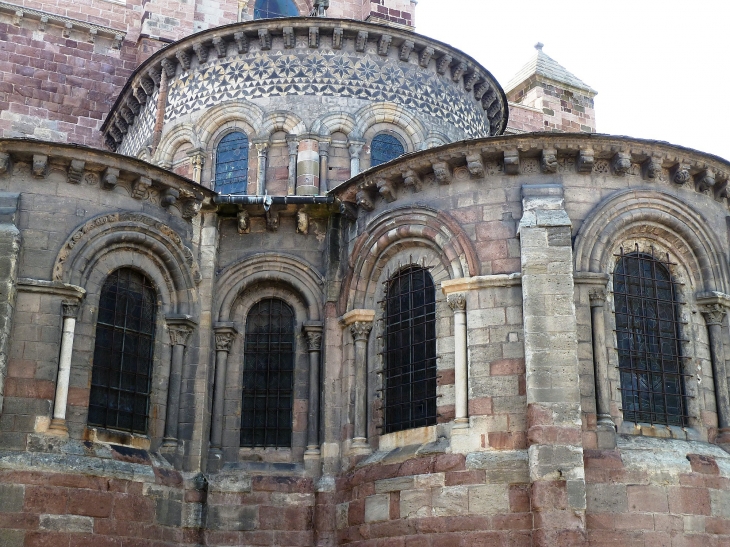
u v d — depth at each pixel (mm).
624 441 21297
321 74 29078
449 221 23219
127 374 23500
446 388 22438
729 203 24719
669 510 20781
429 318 23453
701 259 23562
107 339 23281
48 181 23078
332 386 24703
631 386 22266
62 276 22531
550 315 21297
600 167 23172
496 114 32688
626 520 20484
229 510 23859
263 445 25172
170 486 23156
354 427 24016
